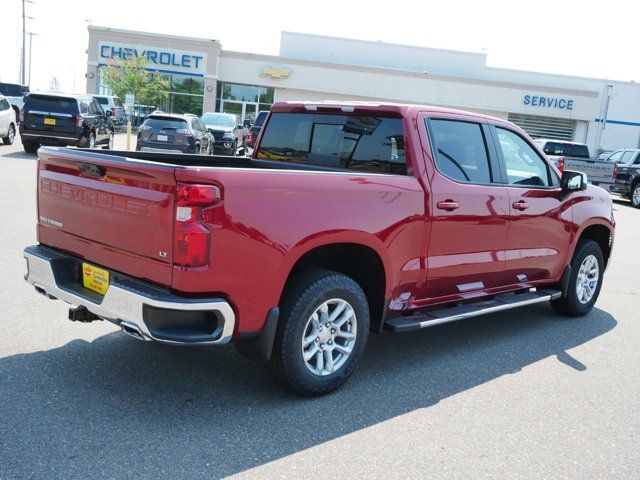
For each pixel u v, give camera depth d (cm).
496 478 331
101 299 384
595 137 4353
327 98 4072
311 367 405
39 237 445
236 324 363
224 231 347
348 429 374
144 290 351
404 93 4062
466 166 497
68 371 426
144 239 357
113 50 3991
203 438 350
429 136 469
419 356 511
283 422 376
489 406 420
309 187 383
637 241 1250
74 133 1848
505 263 534
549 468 345
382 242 426
